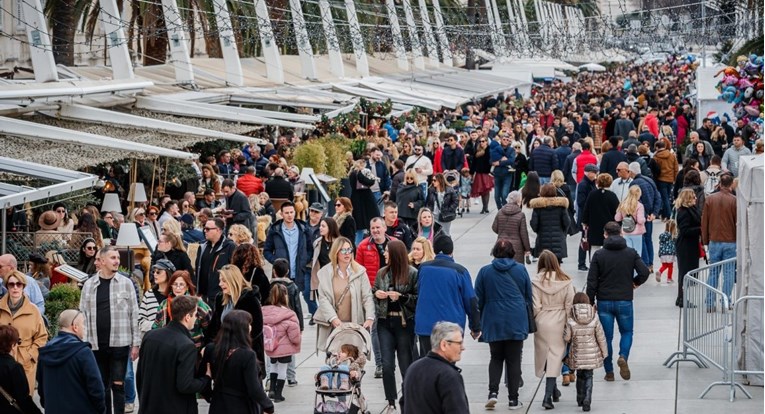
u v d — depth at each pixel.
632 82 106.25
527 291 16.53
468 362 19.81
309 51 48.75
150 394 13.51
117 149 24.77
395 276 16.53
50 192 19.08
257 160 37.41
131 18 44.88
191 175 33.34
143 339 13.70
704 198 24.48
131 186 29.33
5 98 24.89
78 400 13.80
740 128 35.41
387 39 59.34
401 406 15.87
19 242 22.27
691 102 62.81
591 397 17.00
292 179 32.78
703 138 40.56
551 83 93.56
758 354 17.55
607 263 17.77
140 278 22.16
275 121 33.44
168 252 20.03
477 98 59.69
